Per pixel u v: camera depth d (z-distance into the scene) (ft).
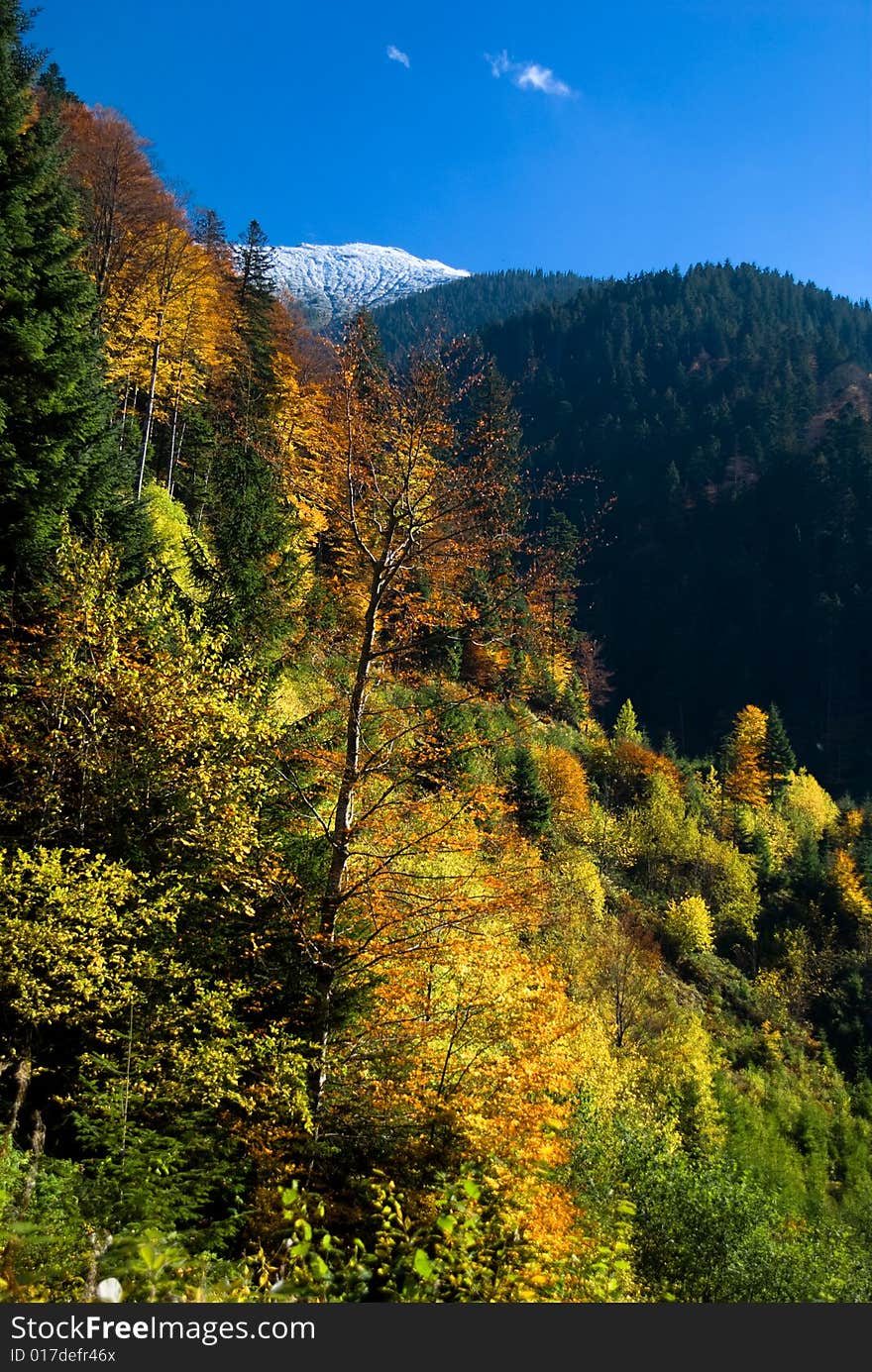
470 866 40.60
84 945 31.76
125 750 40.34
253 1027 36.99
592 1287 22.35
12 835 37.76
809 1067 163.53
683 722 454.81
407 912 34.91
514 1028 34.04
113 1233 22.04
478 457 36.47
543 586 35.45
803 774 346.74
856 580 471.62
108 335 86.12
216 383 109.91
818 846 278.46
